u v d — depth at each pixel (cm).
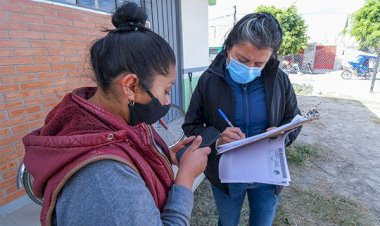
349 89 1112
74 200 56
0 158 240
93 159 57
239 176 136
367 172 383
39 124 267
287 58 1722
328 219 272
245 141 124
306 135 530
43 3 260
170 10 493
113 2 354
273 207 165
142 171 67
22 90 250
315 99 904
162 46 69
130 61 65
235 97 148
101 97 72
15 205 254
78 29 299
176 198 76
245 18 130
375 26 1022
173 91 523
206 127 156
